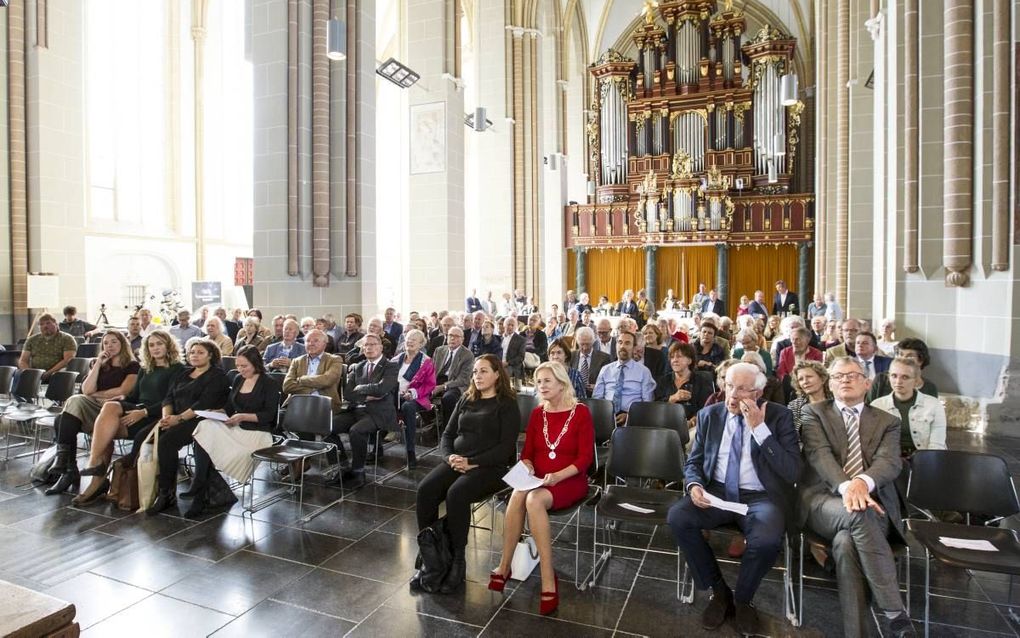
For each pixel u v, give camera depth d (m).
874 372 5.77
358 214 10.28
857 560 3.29
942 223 7.73
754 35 24.12
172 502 5.26
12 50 11.24
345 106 10.11
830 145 13.84
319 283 9.88
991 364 7.12
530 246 18.09
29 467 6.26
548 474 3.98
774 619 3.53
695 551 3.55
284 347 7.84
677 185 20.92
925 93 7.72
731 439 3.88
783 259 20.48
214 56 20.47
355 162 10.23
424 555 3.86
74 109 11.99
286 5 9.58
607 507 3.89
